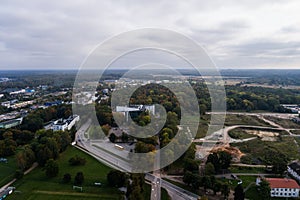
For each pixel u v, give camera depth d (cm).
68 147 9969
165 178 7112
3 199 6431
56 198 6444
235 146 10950
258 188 6969
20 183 7312
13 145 9938
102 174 7662
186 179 6800
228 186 6606
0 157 9388
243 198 6097
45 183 7269
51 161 7694
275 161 8631
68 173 7606
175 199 6228
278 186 6762
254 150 10519
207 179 6662
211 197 6481
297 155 10162
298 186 6775
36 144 9369
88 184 7088
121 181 6819
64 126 11688
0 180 7575
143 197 5819
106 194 6588
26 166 8169
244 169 8519
